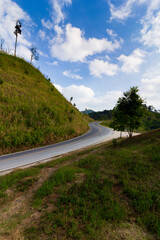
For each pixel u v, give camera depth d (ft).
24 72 107.96
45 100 80.64
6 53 116.57
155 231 8.34
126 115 34.86
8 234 8.81
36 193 13.96
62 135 61.52
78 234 8.23
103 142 50.31
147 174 14.93
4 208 12.11
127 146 29.01
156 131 34.01
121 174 15.72
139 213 9.93
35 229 9.02
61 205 11.42
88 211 10.13
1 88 63.87
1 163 28.50
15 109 55.06
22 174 19.61
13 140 41.32
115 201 11.35
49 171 20.58
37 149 42.34
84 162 21.71
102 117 449.48
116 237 7.92
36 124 55.31
